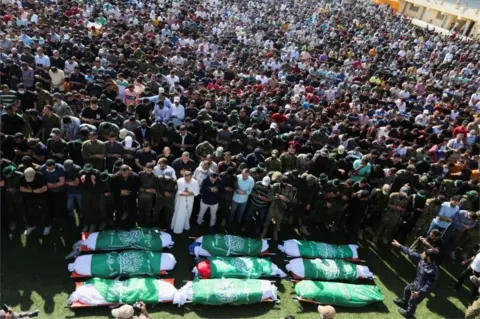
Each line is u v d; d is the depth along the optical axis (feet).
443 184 35.47
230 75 57.88
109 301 22.71
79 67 44.78
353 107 50.80
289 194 29.73
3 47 47.39
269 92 51.49
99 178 26.35
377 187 35.65
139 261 25.35
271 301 25.48
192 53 63.31
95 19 74.43
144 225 29.78
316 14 123.44
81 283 23.63
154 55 56.18
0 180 25.21
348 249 30.81
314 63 74.95
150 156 30.17
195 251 27.66
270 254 29.48
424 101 65.36
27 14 62.85
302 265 27.86
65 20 65.05
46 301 22.56
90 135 28.96
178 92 42.42
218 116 39.32
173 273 26.27
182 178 28.53
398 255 32.86
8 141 28.40
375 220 33.32
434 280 25.53
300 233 33.04
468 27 161.17
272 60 68.03
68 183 27.07
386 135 44.50
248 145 36.73
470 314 26.21
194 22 87.51
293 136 37.50
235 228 32.09
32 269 24.50
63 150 29.50
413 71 84.33
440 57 100.53
